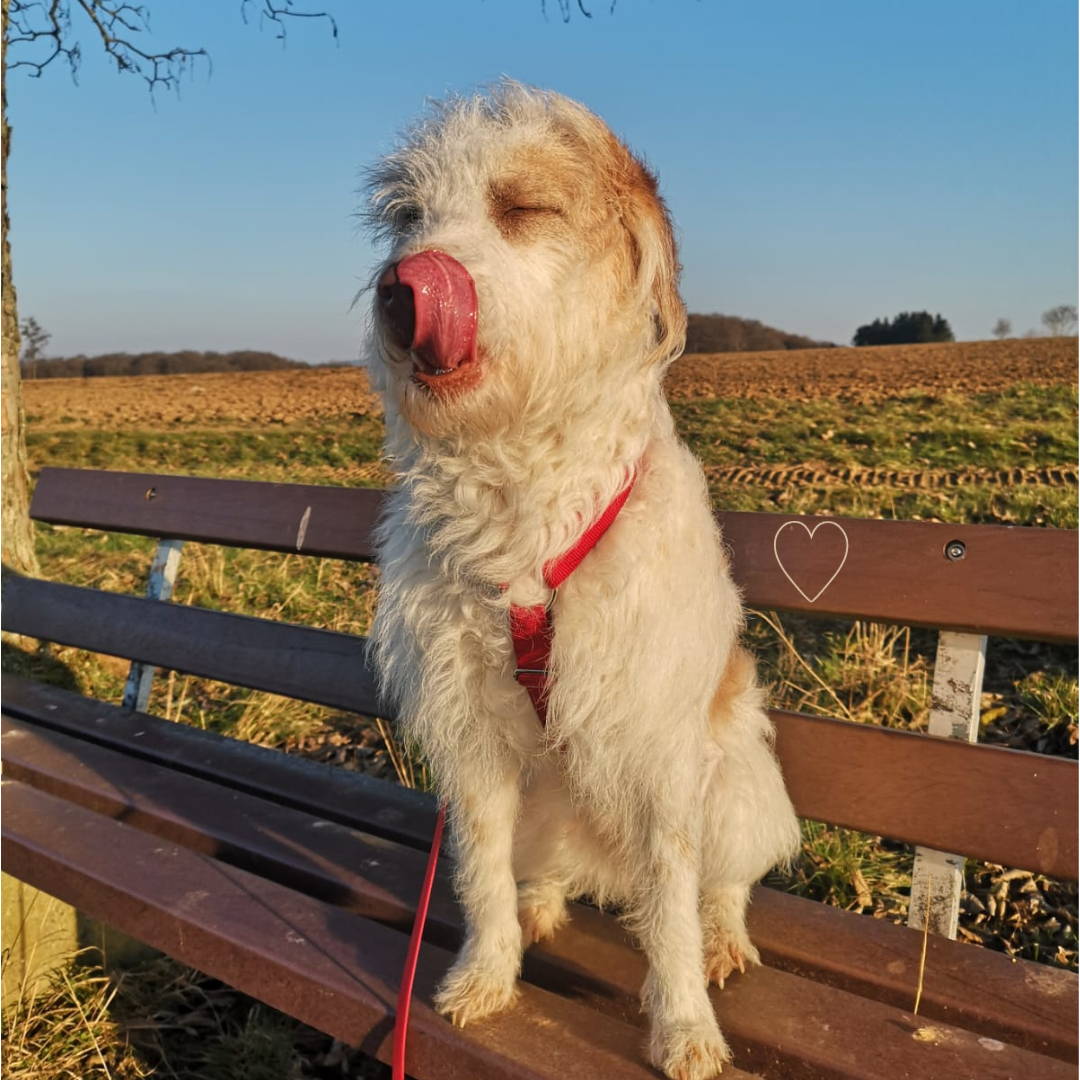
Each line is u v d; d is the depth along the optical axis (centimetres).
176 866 114
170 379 1738
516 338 87
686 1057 82
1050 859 95
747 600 116
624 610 90
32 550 246
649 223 96
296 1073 122
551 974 102
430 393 88
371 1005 91
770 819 105
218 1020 133
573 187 94
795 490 464
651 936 92
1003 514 394
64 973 135
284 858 117
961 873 103
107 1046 127
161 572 173
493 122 99
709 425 731
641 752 93
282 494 154
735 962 97
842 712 192
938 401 858
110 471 178
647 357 96
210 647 156
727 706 107
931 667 224
